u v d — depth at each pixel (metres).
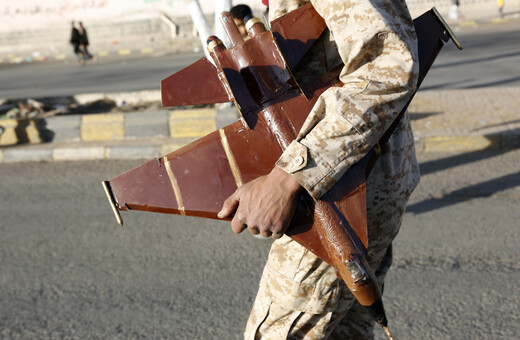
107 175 6.21
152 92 9.55
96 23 25.55
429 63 1.41
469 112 7.11
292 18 1.37
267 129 1.39
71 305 3.44
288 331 1.57
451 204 4.58
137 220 4.73
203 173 1.41
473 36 17.00
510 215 4.27
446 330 2.89
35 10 25.91
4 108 9.48
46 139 7.51
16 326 3.24
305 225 1.32
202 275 3.70
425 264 3.60
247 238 4.23
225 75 1.39
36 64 21.39
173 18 24.84
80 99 9.70
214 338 2.98
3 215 5.07
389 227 1.58
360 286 1.27
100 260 4.04
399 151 1.54
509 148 5.96
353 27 1.23
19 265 4.04
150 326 3.14
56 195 5.59
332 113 1.24
